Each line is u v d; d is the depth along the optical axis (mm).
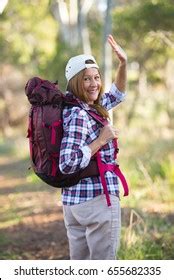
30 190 15727
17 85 41188
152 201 11891
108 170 5430
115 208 5441
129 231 8047
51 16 29859
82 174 5367
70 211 5543
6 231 10336
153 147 16141
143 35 19859
